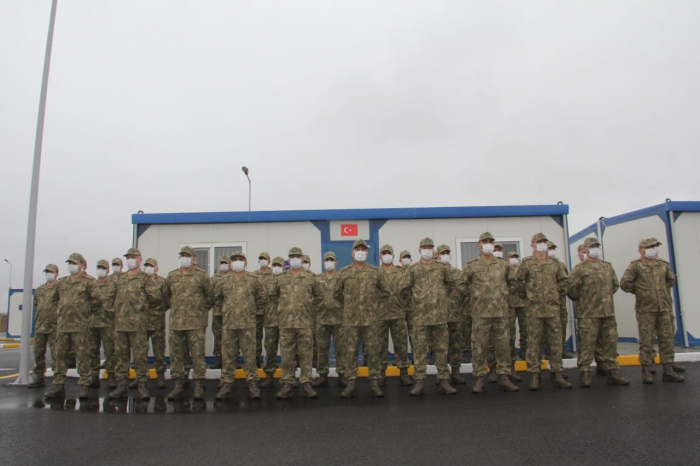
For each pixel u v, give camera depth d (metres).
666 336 6.93
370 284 6.66
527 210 10.05
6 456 4.22
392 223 10.12
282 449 4.27
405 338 7.46
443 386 6.57
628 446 4.10
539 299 6.84
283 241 10.05
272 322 7.52
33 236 8.51
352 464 3.85
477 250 10.08
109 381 7.85
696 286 10.45
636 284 7.09
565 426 4.73
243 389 7.30
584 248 7.07
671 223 10.64
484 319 6.64
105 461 4.07
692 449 3.99
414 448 4.20
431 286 6.65
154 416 5.61
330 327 7.50
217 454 4.18
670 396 5.88
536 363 6.75
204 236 10.02
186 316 6.73
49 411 5.94
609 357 6.90
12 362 12.55
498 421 4.98
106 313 7.88
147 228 10.02
